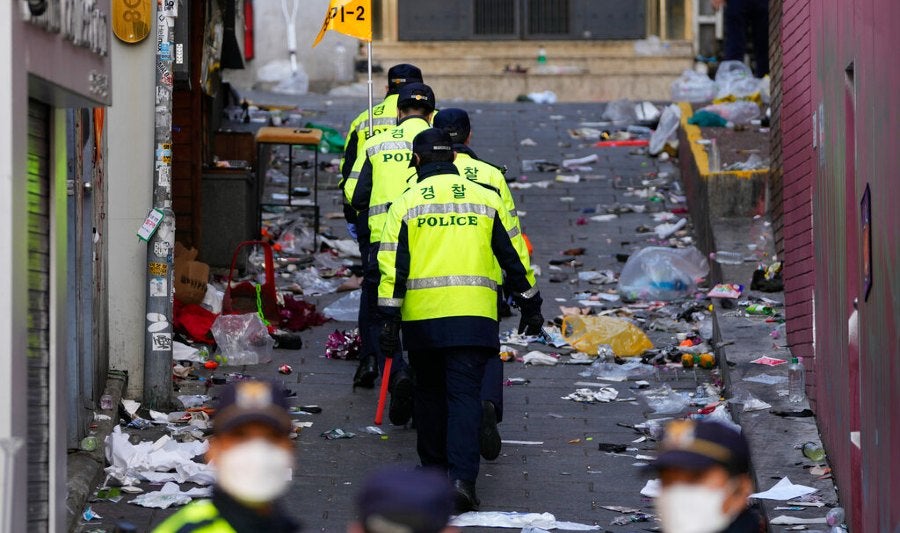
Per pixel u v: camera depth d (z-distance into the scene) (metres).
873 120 23.70
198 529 14.48
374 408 38.09
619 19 101.75
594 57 101.62
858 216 25.89
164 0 36.16
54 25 20.22
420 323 29.41
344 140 76.69
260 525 14.70
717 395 39.25
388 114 39.88
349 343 43.16
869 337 24.23
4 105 18.77
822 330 32.47
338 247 59.16
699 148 64.31
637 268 52.47
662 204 66.88
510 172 72.62
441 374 30.70
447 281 29.31
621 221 64.12
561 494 31.27
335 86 99.00
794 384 35.50
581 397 39.62
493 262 29.94
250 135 59.94
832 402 30.33
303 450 34.06
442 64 101.62
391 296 29.52
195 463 31.62
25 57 19.30
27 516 20.66
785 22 39.66
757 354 39.62
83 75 21.98
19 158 19.20
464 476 29.09
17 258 19.25
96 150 34.31
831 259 30.64
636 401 39.47
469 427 29.22
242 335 42.34
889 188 21.91
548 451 34.66
